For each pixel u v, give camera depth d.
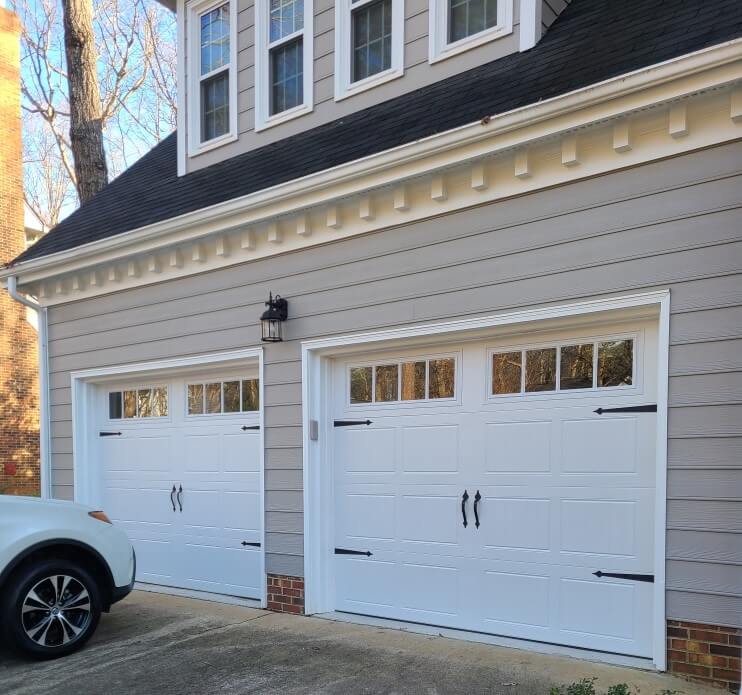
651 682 3.65
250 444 6.13
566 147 4.15
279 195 5.33
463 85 5.12
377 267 5.15
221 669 4.18
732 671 3.55
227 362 6.14
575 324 4.29
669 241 3.87
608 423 4.24
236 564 6.15
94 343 7.29
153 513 6.87
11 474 15.31
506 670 3.96
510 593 4.57
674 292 3.83
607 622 4.17
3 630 4.32
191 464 6.58
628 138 3.93
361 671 4.05
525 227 4.42
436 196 4.73
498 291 4.52
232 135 6.98
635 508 4.11
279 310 5.63
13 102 15.91
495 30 5.24
